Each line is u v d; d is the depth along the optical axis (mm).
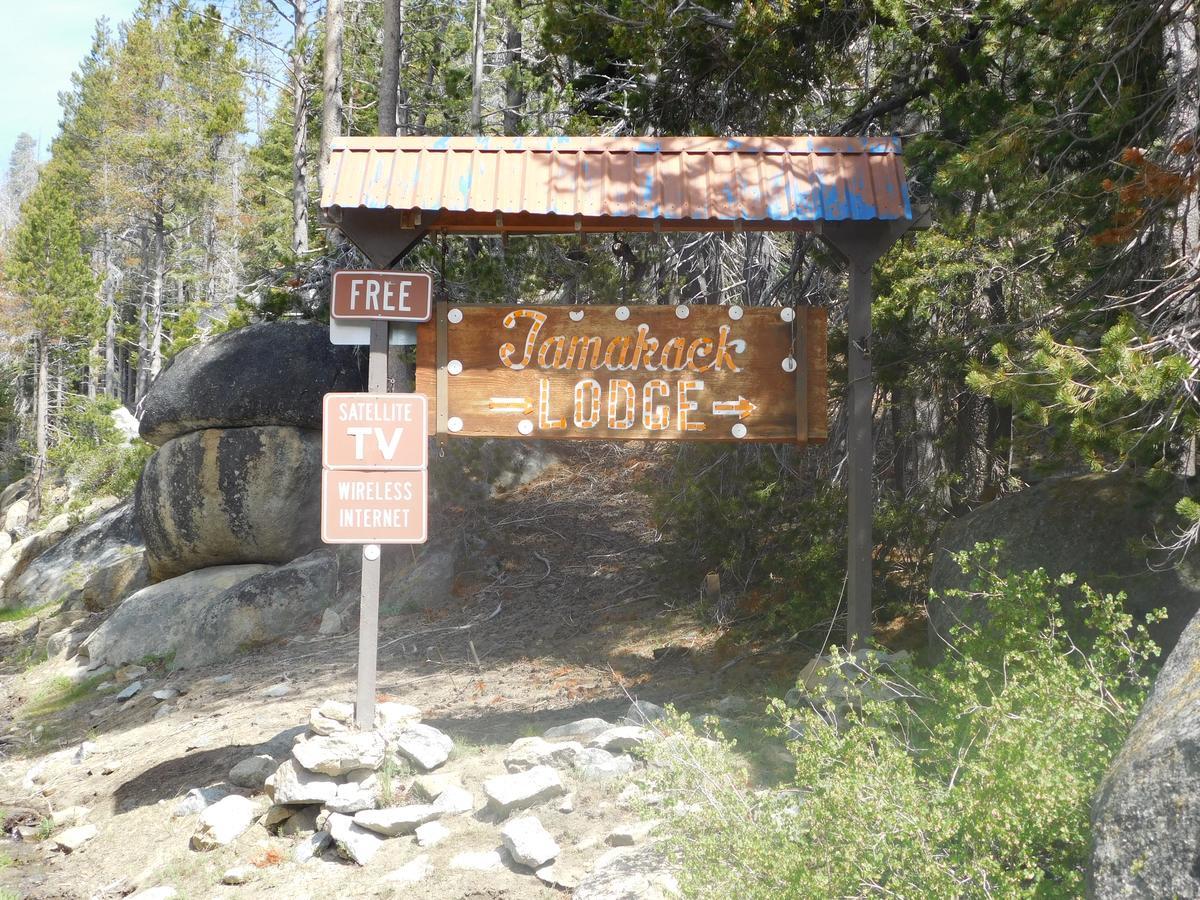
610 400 9117
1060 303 9773
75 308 45406
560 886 6699
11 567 31516
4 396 53469
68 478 40750
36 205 47438
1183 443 7684
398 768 8656
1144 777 3877
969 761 5316
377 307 8898
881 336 11109
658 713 9477
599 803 7684
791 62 11859
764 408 9125
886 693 7289
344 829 8031
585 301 16609
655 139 9242
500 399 9133
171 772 10883
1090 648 7789
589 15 13141
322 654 14883
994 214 9312
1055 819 4516
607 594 14742
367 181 8875
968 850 4812
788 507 11977
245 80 46031
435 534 17125
